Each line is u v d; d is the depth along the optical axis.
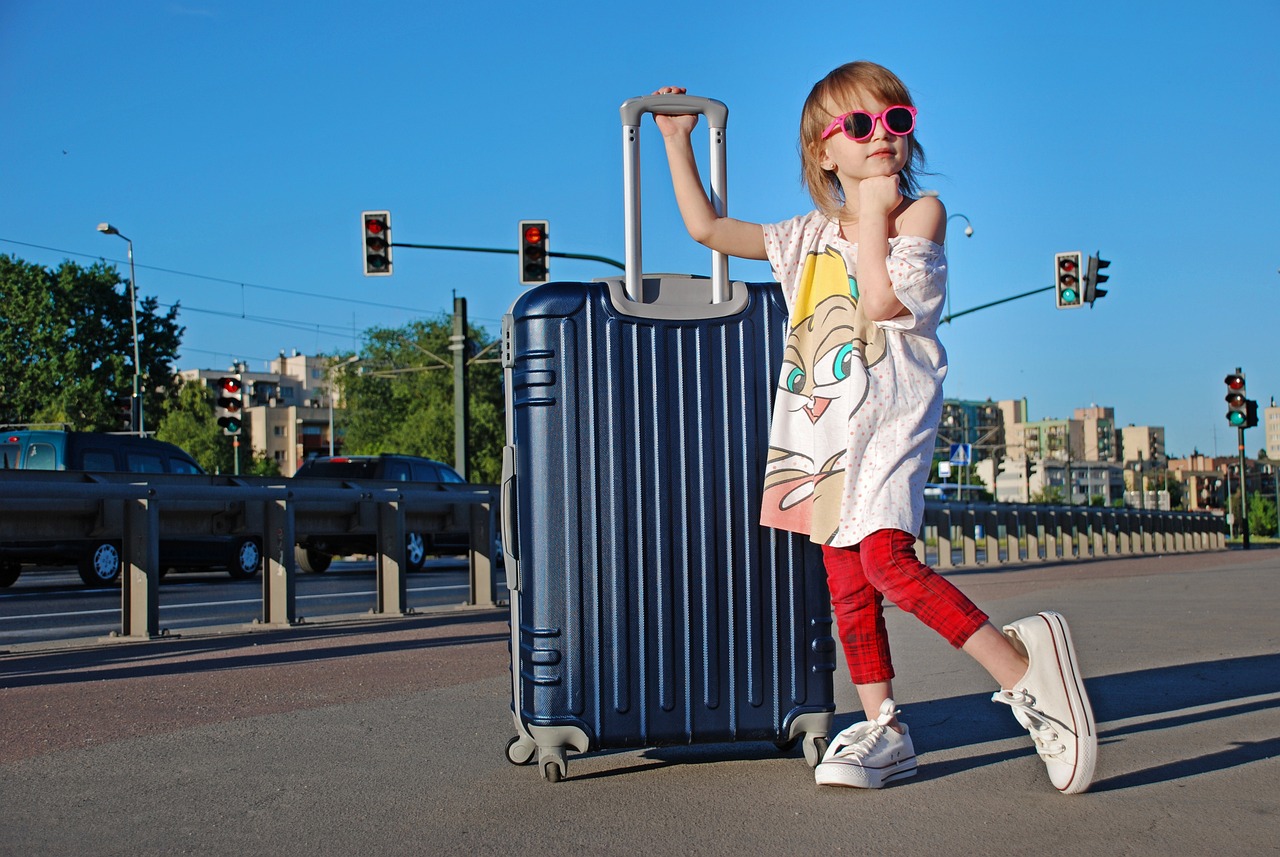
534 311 3.01
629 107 3.15
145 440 15.55
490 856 2.37
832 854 2.32
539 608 2.99
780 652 3.08
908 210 2.89
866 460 2.81
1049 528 19.27
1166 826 2.46
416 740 3.60
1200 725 3.60
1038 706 2.70
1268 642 5.89
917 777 2.97
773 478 3.02
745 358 3.10
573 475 3.00
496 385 79.94
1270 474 151.50
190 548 14.70
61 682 5.04
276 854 2.42
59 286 62.69
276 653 6.04
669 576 3.03
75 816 2.74
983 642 2.71
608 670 3.00
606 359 3.02
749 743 3.50
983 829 2.46
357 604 10.98
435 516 9.22
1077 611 7.95
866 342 2.85
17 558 13.52
